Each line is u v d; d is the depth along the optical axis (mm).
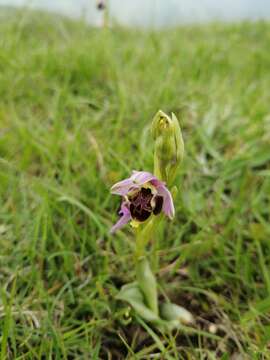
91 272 173
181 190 203
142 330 160
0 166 213
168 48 361
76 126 235
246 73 345
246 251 190
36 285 162
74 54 307
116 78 290
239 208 202
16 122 235
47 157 221
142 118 247
